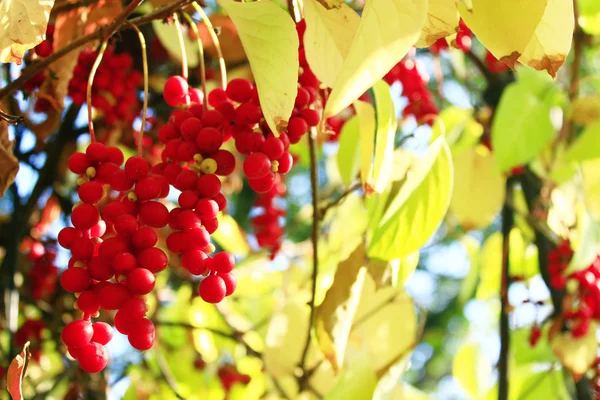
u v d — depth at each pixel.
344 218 0.85
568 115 0.86
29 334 0.80
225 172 0.54
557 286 0.81
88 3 0.67
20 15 0.54
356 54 0.51
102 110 0.73
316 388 0.73
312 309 0.68
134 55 0.82
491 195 0.83
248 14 0.54
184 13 0.58
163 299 0.98
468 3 0.55
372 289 0.68
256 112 0.55
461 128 0.96
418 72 0.78
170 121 0.56
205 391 0.95
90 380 0.77
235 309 1.00
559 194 0.87
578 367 0.77
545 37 0.56
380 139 0.61
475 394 0.89
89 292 0.52
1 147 0.60
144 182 0.53
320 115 0.59
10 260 0.76
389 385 0.66
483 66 0.96
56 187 0.87
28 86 0.66
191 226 0.53
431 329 1.97
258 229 0.93
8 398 0.71
